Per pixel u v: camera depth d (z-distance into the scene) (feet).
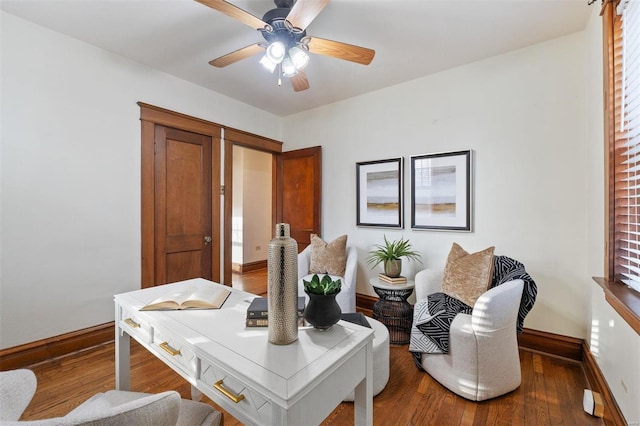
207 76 9.68
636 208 4.82
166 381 6.35
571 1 6.19
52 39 7.21
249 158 17.81
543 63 7.70
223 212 11.14
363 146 11.11
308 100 11.73
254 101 11.82
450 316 6.31
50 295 7.22
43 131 7.09
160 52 8.25
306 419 2.46
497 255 8.16
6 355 6.57
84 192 7.75
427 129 9.59
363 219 11.06
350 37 7.43
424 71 9.29
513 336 5.99
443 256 9.29
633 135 4.66
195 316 3.86
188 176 10.09
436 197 9.34
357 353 3.15
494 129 8.40
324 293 3.29
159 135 9.33
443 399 5.83
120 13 6.61
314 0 4.81
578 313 7.27
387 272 9.15
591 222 6.75
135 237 8.73
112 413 1.63
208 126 10.59
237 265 17.57
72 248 7.55
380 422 5.23
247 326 3.53
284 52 5.93
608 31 5.15
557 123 7.52
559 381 6.38
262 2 6.18
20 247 6.81
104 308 8.11
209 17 6.75
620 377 4.80
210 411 3.23
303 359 2.77
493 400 5.77
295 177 13.17
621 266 5.17
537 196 7.78
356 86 10.41
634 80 4.55
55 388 6.10
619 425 4.62
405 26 6.99
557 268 7.52
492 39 7.56
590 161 6.81
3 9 6.46
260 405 2.49
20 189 6.79
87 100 7.79
